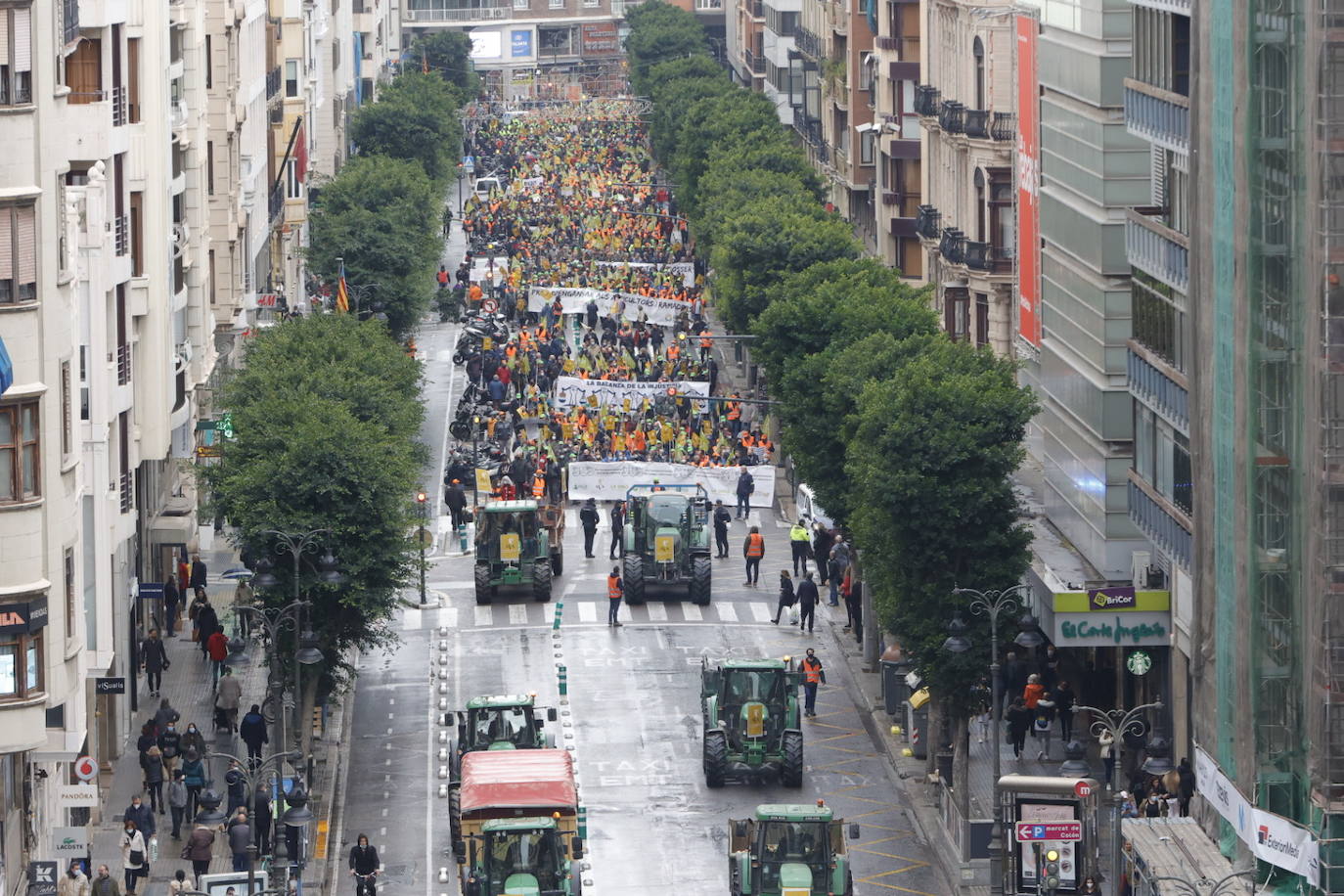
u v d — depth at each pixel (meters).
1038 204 179.38
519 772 128.62
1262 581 113.12
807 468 180.38
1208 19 121.25
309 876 134.12
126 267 156.88
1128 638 150.12
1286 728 112.50
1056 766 153.25
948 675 139.38
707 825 144.00
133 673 162.00
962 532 142.88
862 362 173.25
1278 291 111.38
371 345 194.00
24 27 113.44
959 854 134.62
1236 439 116.00
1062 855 124.62
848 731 163.12
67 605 119.62
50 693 115.75
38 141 114.19
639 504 195.25
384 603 150.50
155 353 167.00
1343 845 108.38
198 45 188.38
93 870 134.62
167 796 144.00
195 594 182.50
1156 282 145.00
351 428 150.62
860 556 152.50
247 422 157.62
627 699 168.75
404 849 141.38
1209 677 125.94
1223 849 121.69
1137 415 153.62
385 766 156.38
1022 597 151.00
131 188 162.00
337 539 149.00
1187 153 137.88
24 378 113.19
